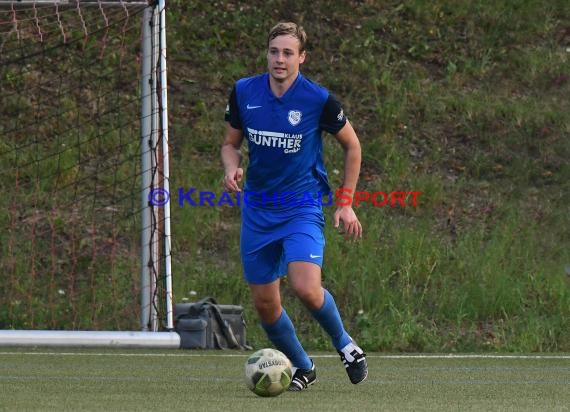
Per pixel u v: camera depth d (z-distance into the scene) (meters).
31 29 54.47
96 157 48.28
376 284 41.66
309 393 20.98
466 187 48.91
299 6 58.62
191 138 50.59
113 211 45.50
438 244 44.84
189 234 45.06
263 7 58.38
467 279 42.41
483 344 38.22
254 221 21.19
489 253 43.78
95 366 28.97
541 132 52.12
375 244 44.31
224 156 21.58
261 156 21.05
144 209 36.41
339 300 41.12
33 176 47.00
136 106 51.25
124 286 41.66
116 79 52.50
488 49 57.22
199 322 36.31
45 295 41.06
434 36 57.72
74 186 46.75
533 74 55.78
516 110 53.06
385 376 26.30
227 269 43.44
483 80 55.38
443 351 37.62
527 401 19.59
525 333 38.84
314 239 20.77
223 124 51.75
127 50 53.84
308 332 39.16
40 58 53.09
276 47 20.62
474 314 40.38
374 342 37.75
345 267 42.44
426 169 49.78
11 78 51.97
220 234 45.47
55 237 44.00
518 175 49.75
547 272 43.25
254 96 21.06
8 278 41.56
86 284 41.72
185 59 54.91
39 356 32.66
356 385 23.27
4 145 48.50
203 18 57.28
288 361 20.30
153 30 36.59
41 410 17.17
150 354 33.78
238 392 21.03
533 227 46.41
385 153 50.25
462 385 23.56
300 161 21.03
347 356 21.64
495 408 18.16
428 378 25.73
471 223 46.66
